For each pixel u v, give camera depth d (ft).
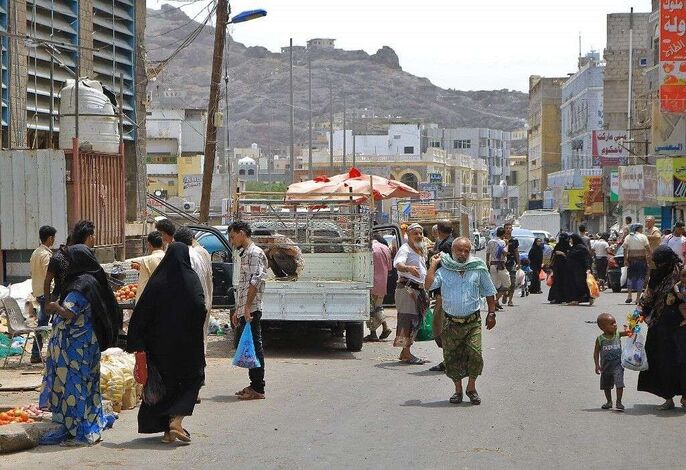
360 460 30.83
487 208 484.33
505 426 36.45
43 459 30.91
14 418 34.76
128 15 96.63
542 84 407.44
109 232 71.97
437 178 410.93
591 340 65.31
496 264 89.30
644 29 271.28
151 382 33.22
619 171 209.36
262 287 42.42
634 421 37.58
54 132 82.64
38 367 50.34
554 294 96.84
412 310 54.70
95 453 31.83
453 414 38.93
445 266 41.91
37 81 79.77
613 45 271.69
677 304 40.06
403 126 474.49
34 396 41.86
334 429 35.76
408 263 54.75
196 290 33.42
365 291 58.13
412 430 35.60
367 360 56.39
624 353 39.45
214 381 48.01
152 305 33.19
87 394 33.27
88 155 68.69
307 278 65.57
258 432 35.22
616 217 249.14
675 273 40.14
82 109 73.36
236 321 42.88
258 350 42.57
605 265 120.26
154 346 33.19
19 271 67.21
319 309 58.03
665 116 162.71
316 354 59.11
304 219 67.15
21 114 76.23
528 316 83.20
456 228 133.59
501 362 54.70
